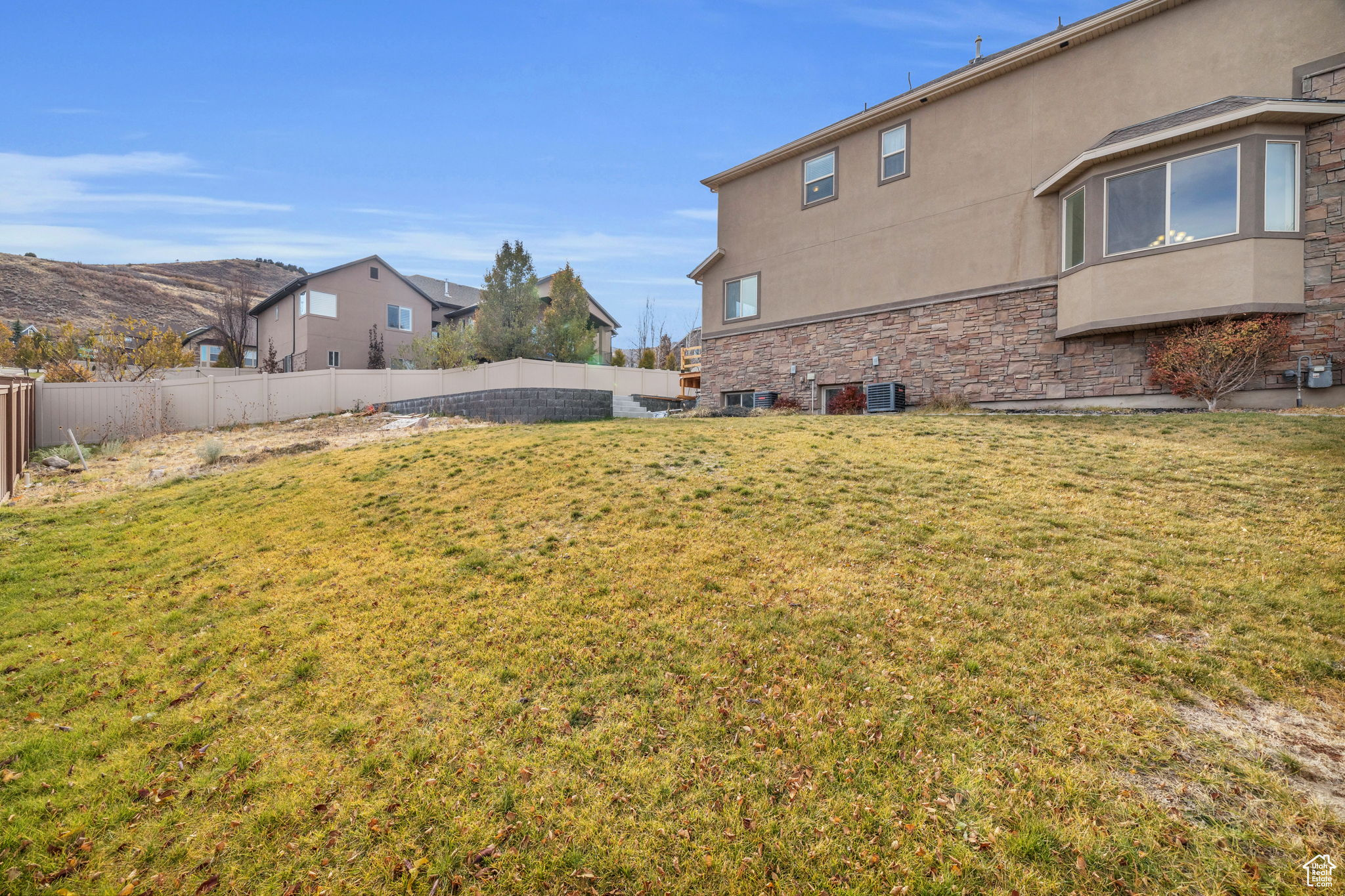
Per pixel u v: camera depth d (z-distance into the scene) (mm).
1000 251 12914
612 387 21844
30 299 67500
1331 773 3002
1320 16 9680
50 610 5863
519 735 3582
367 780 3330
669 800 3076
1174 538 5398
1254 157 9617
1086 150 11156
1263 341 9500
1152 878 2539
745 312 17828
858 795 3033
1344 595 4387
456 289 43031
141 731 3912
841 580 5035
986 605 4562
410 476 9125
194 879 2834
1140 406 11117
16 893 2787
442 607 5164
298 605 5488
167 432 17797
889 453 8477
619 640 4453
